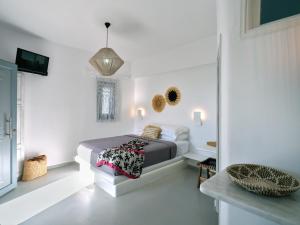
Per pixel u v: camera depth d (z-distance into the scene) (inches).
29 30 122.2
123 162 103.0
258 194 32.4
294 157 39.0
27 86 130.4
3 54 117.0
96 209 88.2
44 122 140.6
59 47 148.3
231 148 48.1
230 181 38.2
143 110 204.7
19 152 124.5
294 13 40.7
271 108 41.9
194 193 107.0
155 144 135.6
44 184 116.0
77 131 163.0
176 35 131.3
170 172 135.5
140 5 92.4
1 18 106.1
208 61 135.8
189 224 78.1
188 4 91.7
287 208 28.3
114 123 195.5
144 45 152.1
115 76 194.1
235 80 47.5
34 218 80.5
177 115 171.0
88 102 171.5
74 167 148.8
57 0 88.1
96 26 116.5
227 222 46.9
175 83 171.6
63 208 88.7
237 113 47.1
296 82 38.8
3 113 100.3
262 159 43.1
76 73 161.0
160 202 96.2
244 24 45.2
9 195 101.3
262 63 43.0
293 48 38.9
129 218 81.7
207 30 123.0
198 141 154.9
